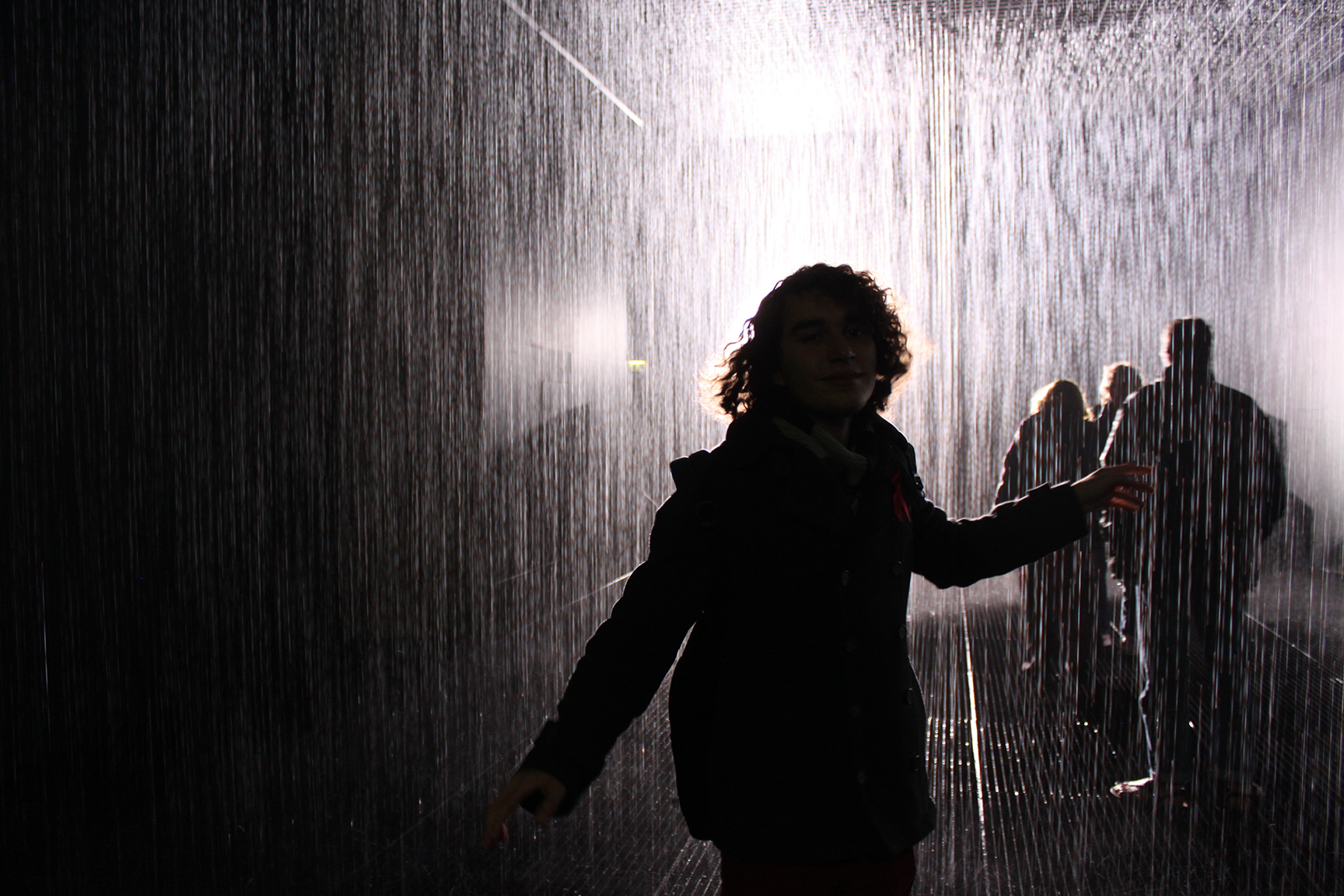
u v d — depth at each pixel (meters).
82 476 3.18
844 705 0.95
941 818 2.25
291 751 2.83
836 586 0.96
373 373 4.38
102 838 2.21
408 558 4.47
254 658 3.55
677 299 7.52
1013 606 4.73
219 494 3.60
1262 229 6.52
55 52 3.17
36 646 2.98
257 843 2.17
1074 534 1.16
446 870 2.03
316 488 3.99
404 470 4.55
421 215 4.82
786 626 0.96
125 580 3.26
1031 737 2.81
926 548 1.12
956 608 4.72
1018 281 7.16
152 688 3.25
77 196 3.23
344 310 4.19
